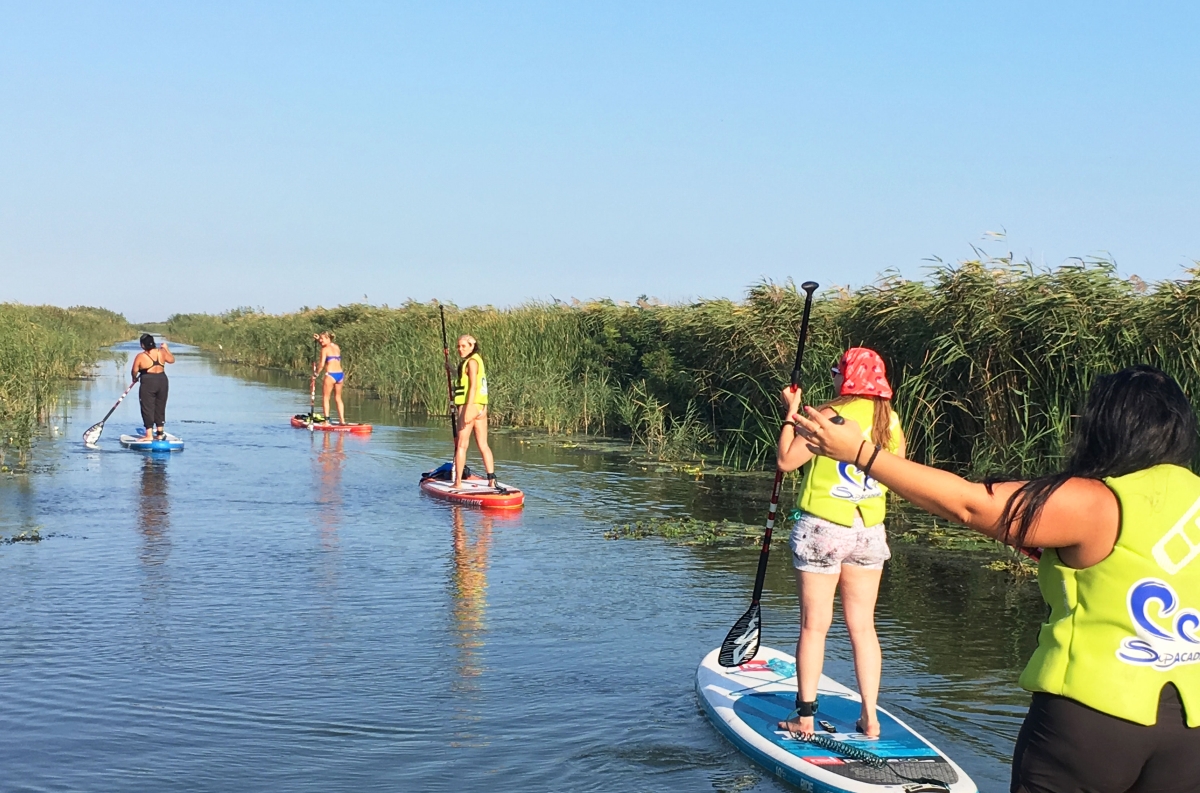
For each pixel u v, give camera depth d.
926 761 5.30
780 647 7.63
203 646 7.37
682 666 7.13
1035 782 2.98
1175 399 3.00
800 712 5.68
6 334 24.28
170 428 22.28
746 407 16.92
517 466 17.33
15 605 8.30
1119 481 2.94
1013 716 6.25
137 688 6.51
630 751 5.65
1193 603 2.86
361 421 24.89
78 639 7.46
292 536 11.25
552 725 6.03
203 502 13.23
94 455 17.50
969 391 13.68
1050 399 12.80
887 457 3.03
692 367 20.11
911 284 14.78
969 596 9.09
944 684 6.79
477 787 5.19
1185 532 2.88
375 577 9.48
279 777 5.27
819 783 5.07
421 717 6.12
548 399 23.22
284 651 7.29
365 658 7.18
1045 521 2.91
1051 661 2.96
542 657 7.28
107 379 35.34
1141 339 12.03
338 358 22.38
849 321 15.93
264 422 23.92
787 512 13.09
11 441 17.77
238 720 6.02
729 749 5.70
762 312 16.67
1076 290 12.70
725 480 15.87
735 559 10.49
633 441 20.72
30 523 11.62
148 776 5.26
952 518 3.02
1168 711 2.84
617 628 8.02
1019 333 13.12
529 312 27.19
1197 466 10.14
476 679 6.80
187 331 91.12
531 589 9.16
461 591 9.05
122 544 10.62
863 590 5.57
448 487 14.08
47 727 5.88
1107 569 2.90
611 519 12.59
